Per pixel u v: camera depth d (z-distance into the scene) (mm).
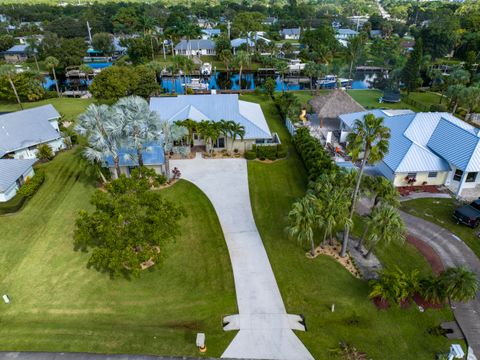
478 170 35812
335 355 21047
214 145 48688
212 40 127000
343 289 25828
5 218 34438
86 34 146000
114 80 65312
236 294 25547
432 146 40875
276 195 38125
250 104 58531
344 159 45406
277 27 162875
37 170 42812
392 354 21125
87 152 34906
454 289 22875
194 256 29359
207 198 37594
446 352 21234
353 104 55562
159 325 23125
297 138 48156
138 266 22438
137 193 25922
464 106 63875
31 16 183625
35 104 71375
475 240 31172
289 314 23984
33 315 23891
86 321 23391
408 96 75688
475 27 131250
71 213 35344
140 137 35688
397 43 120062
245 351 21391
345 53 100312
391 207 26016
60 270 27891
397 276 24125
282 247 30234
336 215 26000
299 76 100500
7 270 27922
